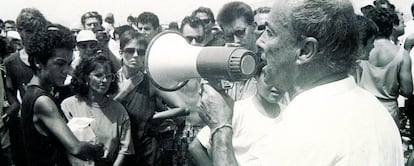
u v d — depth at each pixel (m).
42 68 2.46
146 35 3.14
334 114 1.03
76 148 2.44
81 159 2.49
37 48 2.44
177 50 1.44
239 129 1.99
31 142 2.44
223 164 1.23
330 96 1.07
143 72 2.90
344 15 1.07
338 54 1.08
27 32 2.99
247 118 1.98
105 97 2.78
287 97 2.00
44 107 2.38
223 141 1.24
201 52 1.33
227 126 1.26
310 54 1.08
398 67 3.15
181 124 2.97
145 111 2.89
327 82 1.10
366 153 1.01
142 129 2.91
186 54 1.39
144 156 2.92
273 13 1.14
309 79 1.11
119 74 2.91
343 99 1.07
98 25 3.19
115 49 3.09
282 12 1.11
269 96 1.98
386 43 3.10
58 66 2.48
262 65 1.28
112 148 2.76
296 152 1.02
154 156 2.93
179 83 1.51
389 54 3.11
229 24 2.97
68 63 2.56
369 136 1.03
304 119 1.04
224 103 1.28
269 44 1.14
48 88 2.50
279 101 1.99
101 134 2.72
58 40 2.48
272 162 1.06
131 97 2.88
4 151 2.92
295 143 1.02
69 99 2.70
